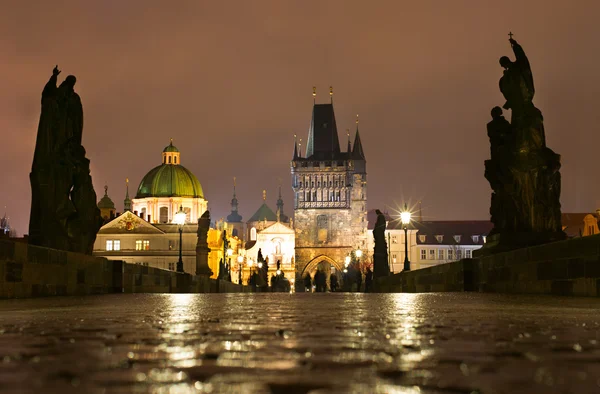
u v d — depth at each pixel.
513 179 25.75
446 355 5.27
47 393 3.52
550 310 12.23
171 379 3.98
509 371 4.36
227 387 3.68
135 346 5.99
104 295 25.97
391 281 48.78
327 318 9.97
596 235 16.77
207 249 60.25
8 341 6.46
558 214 25.70
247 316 10.62
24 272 19.88
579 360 4.92
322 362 4.85
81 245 26.25
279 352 5.50
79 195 26.25
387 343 6.21
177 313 11.63
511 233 25.62
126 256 162.62
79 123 26.55
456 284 28.77
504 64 26.36
